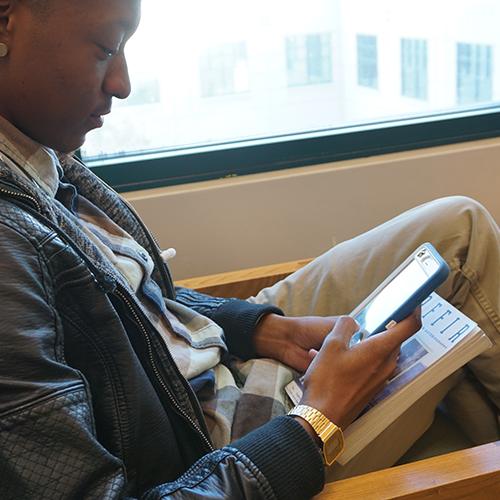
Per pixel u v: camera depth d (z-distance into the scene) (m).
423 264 0.90
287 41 1.56
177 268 1.55
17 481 0.60
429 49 1.65
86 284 0.69
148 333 0.77
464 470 0.73
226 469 0.69
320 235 1.60
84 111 0.74
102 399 0.72
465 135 1.62
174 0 1.48
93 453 0.63
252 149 1.53
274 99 1.59
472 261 0.95
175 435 0.81
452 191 1.64
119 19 0.71
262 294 1.19
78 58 0.70
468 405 0.98
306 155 1.56
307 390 0.80
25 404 0.60
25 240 0.64
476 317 0.95
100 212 0.97
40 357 0.61
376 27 1.60
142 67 1.50
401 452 0.92
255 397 0.93
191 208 1.52
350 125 1.62
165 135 1.56
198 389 0.89
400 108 1.66
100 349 0.71
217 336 1.00
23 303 0.61
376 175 1.58
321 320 1.03
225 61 1.54
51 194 0.82
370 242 1.11
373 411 0.83
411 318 0.85
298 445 0.72
